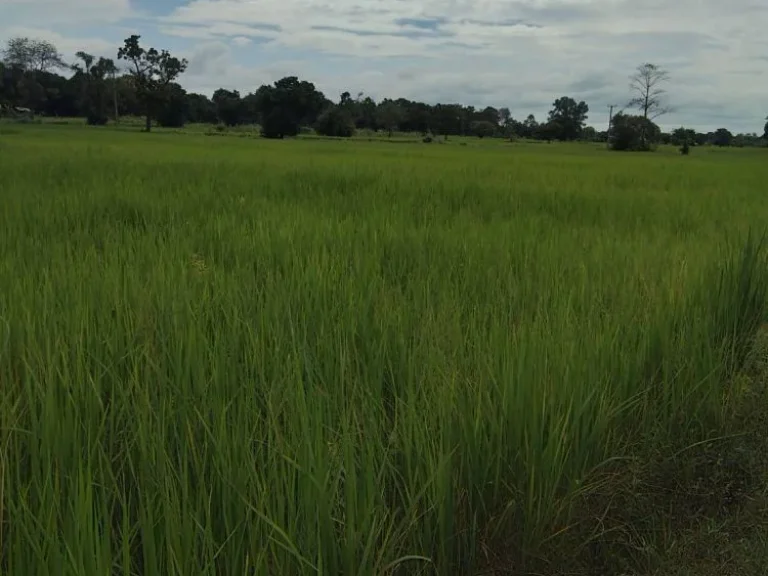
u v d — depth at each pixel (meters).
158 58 92.38
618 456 2.91
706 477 3.04
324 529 2.04
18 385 2.86
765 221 8.78
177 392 2.60
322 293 4.06
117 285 3.94
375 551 2.22
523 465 2.60
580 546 2.59
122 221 7.06
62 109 114.88
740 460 3.06
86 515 1.88
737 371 3.93
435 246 5.97
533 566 2.52
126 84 98.94
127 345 3.19
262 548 2.00
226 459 2.24
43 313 3.39
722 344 3.84
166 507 1.97
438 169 18.25
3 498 2.11
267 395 2.66
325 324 3.54
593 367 3.13
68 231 6.46
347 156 27.95
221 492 2.18
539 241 6.49
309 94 93.19
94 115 103.44
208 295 3.95
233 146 37.91
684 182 16.02
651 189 13.94
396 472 2.45
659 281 4.86
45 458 2.28
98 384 2.69
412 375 2.93
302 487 2.13
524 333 3.22
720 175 19.55
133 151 25.09
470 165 21.70
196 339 3.08
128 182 10.62
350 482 2.11
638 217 8.73
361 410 2.68
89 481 1.97
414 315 3.76
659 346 3.63
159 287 3.98
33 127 74.94
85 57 107.06
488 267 5.26
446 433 2.49
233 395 2.69
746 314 4.54
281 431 2.52
